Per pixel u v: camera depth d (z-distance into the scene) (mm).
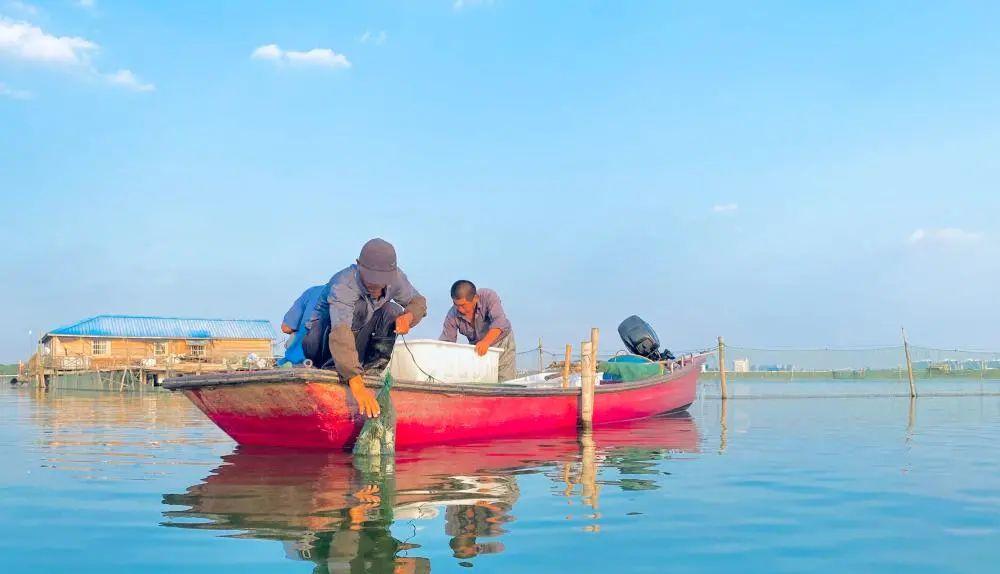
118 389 33031
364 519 3312
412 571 2518
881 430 8375
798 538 3051
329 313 5980
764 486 4332
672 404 11742
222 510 3508
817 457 5762
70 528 3150
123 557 2693
